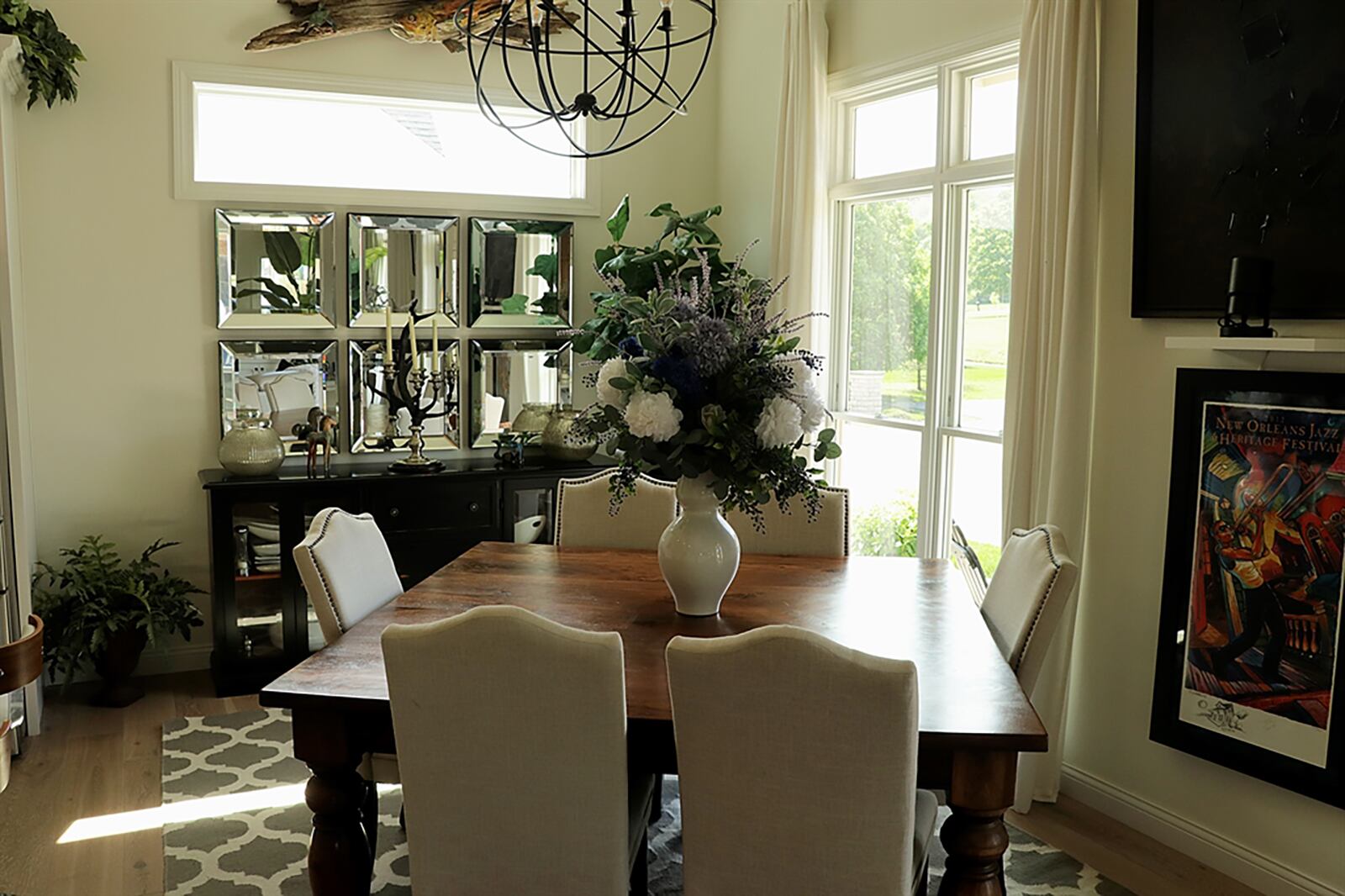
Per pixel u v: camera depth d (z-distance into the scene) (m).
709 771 2.07
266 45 4.75
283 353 4.90
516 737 2.11
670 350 2.66
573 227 5.40
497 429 5.33
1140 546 3.39
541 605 2.92
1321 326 2.84
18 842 3.27
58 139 4.49
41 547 4.62
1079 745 3.65
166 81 4.64
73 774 3.77
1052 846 3.32
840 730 1.95
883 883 2.03
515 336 5.34
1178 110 3.13
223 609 4.50
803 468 2.71
